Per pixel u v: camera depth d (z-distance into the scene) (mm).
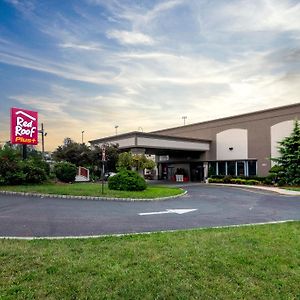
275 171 26281
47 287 3711
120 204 12742
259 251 5367
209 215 10156
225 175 32844
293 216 10164
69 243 5715
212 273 4309
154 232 6941
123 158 24703
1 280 3900
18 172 19328
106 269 4328
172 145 30672
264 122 30156
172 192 17812
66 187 18156
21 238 6125
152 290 3703
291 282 4102
